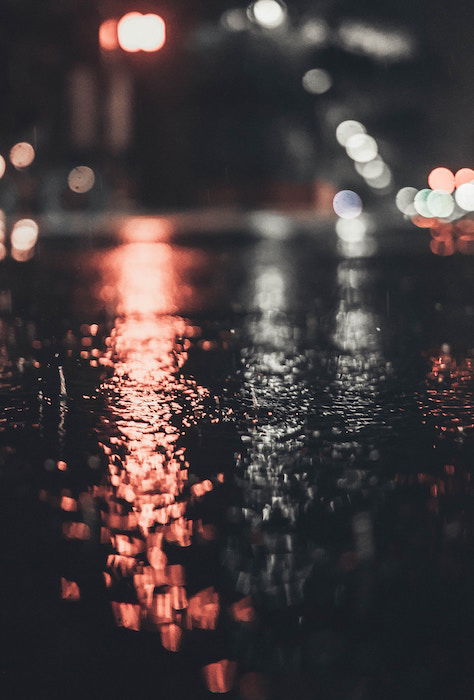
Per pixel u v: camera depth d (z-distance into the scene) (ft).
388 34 230.48
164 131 208.33
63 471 19.51
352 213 194.70
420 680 10.64
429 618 12.21
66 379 29.86
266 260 80.69
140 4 121.90
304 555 14.62
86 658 11.25
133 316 46.11
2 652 11.44
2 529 15.96
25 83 153.48
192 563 14.29
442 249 92.22
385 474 19.19
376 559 14.39
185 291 57.36
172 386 28.71
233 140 216.95
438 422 23.75
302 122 226.17
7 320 44.62
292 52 220.64
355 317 45.78
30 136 155.22
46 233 114.73
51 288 58.80
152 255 85.71
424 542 15.14
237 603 12.77
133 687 10.55
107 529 15.89
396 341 37.99
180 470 19.58
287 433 22.74
